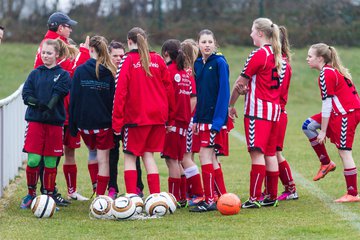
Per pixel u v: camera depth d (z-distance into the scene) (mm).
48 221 17484
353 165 20125
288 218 17484
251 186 19156
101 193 19625
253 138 18844
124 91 17984
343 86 20094
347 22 81250
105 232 16062
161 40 76500
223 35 79688
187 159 19953
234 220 17266
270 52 18875
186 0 81125
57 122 19266
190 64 19625
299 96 65625
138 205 17781
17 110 27438
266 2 83000
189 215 18156
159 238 15273
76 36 75000
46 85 19031
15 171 26391
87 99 19359
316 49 20438
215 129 18328
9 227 16734
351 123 20062
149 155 18578
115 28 76438
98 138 19484
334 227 16250
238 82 18969
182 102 19266
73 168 21469
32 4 80500
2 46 78375
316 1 82750
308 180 24609
